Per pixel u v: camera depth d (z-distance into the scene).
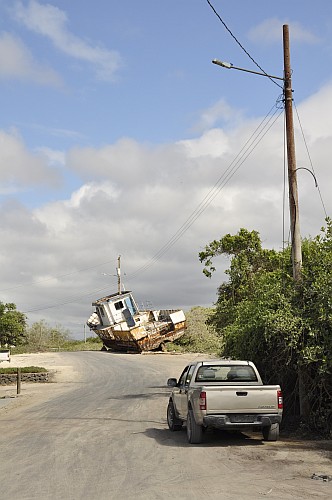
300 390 14.18
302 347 13.94
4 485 9.22
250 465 10.24
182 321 65.00
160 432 14.73
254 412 12.18
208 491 8.38
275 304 15.04
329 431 13.38
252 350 15.59
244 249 24.64
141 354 61.41
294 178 16.14
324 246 15.28
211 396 12.14
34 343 93.12
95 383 33.22
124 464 10.67
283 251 17.86
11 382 35.56
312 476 9.22
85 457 11.51
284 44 16.72
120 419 17.58
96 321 71.06
